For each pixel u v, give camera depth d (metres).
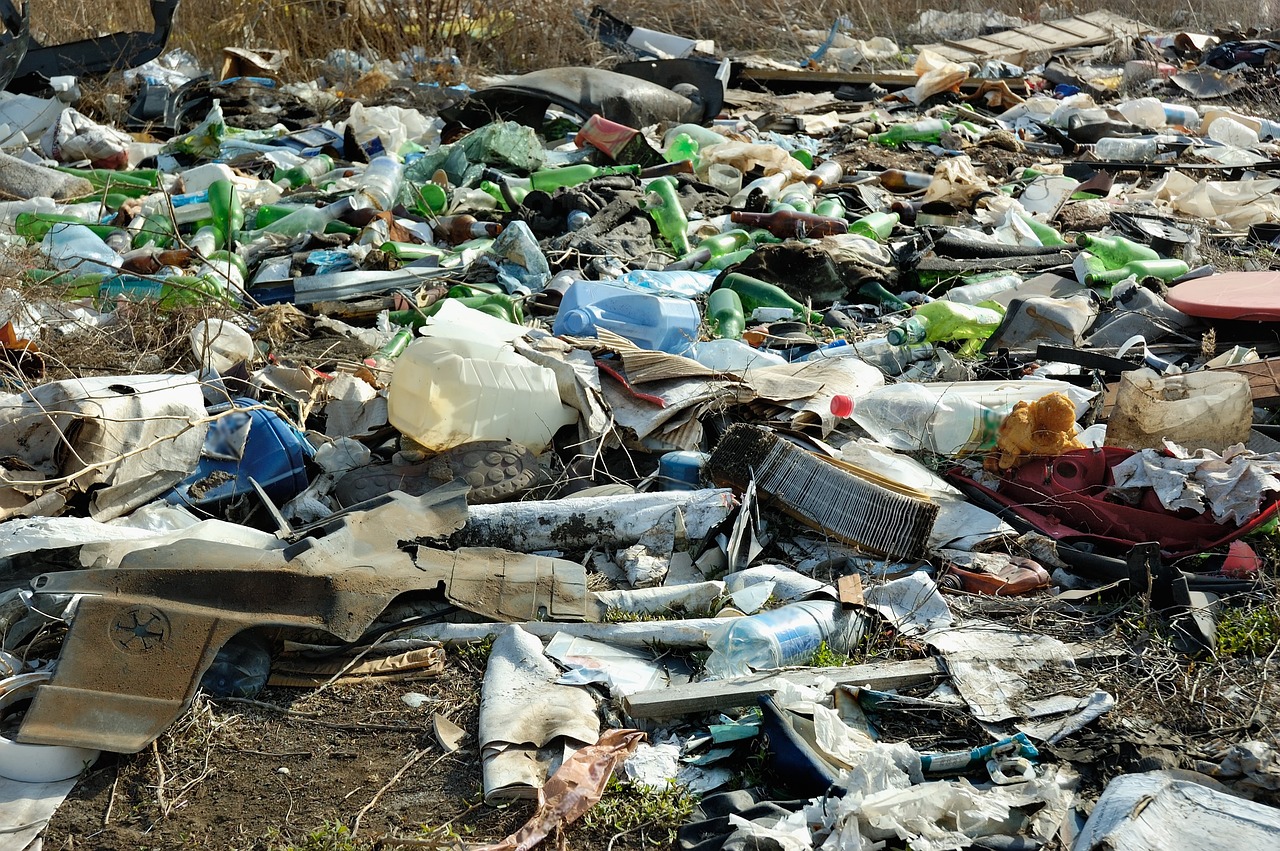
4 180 7.58
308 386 4.65
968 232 7.25
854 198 8.36
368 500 3.97
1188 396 4.30
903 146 10.33
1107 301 5.98
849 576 3.57
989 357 5.34
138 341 5.23
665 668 3.33
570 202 7.24
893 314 6.18
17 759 2.81
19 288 5.26
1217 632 3.34
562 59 12.99
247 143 8.95
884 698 3.13
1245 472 3.79
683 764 2.92
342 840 2.69
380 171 7.84
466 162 8.45
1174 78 13.20
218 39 11.97
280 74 11.62
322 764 2.97
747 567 3.82
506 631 3.37
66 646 3.01
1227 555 3.72
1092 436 4.48
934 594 3.59
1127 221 7.57
